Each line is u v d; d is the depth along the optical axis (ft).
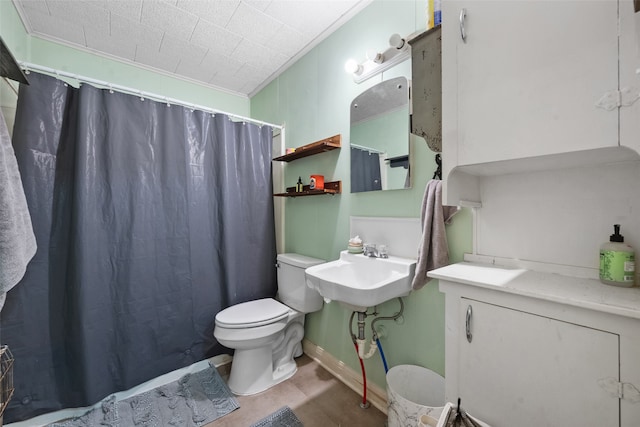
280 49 6.38
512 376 2.30
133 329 5.12
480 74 2.44
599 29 1.86
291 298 6.05
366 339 5.01
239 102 8.75
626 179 2.42
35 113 4.30
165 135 5.53
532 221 2.95
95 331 4.68
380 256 4.44
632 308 1.74
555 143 2.04
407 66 4.31
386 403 4.66
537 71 2.12
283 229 7.27
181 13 5.22
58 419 4.44
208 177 6.16
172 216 5.61
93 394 4.61
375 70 4.74
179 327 5.66
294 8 5.09
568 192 2.73
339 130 5.56
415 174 4.23
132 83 6.96
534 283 2.39
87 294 4.57
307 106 6.41
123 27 5.63
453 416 2.39
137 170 5.19
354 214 5.26
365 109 4.92
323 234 6.00
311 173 6.29
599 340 1.89
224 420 4.49
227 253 6.19
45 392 4.38
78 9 5.10
